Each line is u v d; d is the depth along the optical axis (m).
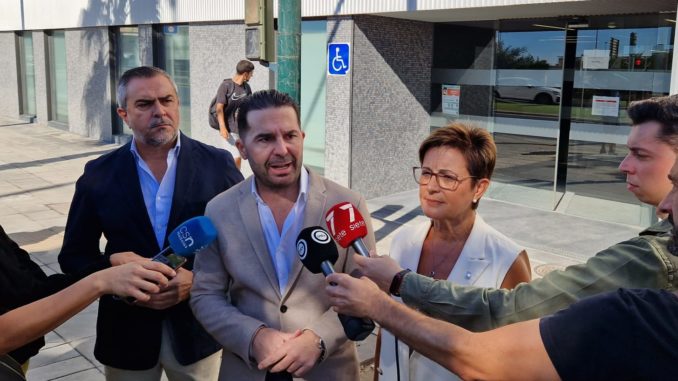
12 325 1.70
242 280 2.23
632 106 1.67
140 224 2.63
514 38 8.77
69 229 2.68
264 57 4.20
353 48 8.45
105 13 13.95
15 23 17.78
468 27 9.16
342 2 8.36
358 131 8.73
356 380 2.34
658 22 7.45
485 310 1.65
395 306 1.58
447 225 2.32
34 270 2.21
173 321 2.58
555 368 1.24
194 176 2.71
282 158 2.17
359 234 1.98
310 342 2.07
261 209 2.29
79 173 10.99
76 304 1.76
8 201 8.90
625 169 1.67
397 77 9.06
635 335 1.18
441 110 9.60
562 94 8.40
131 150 2.69
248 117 2.17
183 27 12.27
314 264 1.91
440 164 2.21
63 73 16.58
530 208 8.72
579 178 8.48
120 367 2.58
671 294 1.24
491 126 9.17
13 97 18.92
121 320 2.56
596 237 7.34
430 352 1.46
